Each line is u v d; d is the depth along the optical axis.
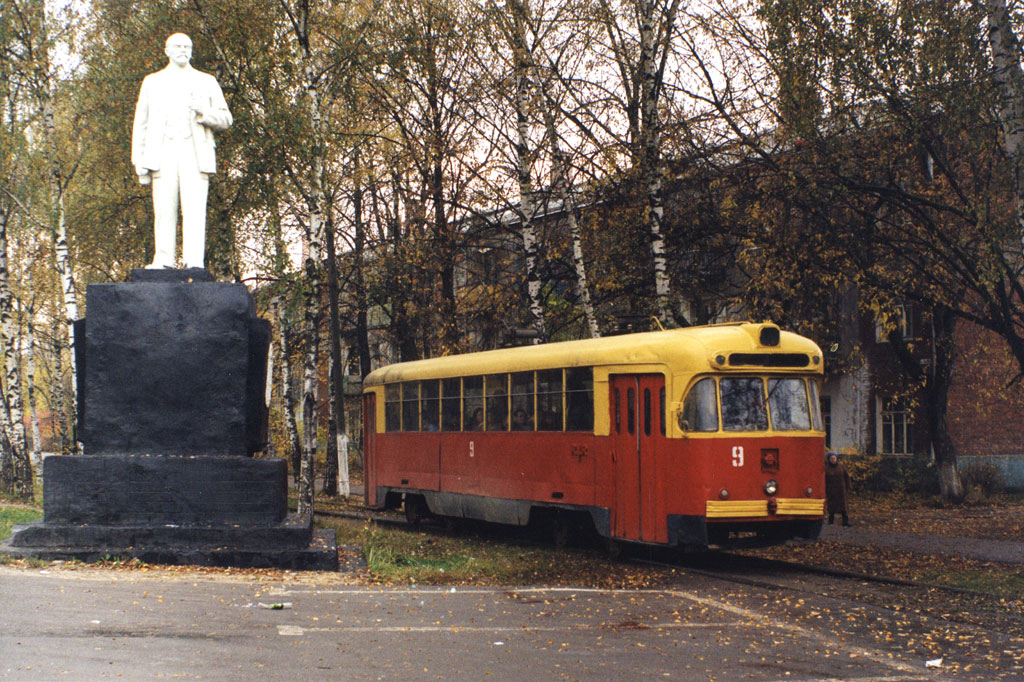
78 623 9.01
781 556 17.11
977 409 32.03
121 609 9.80
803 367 15.99
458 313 30.33
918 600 12.91
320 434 52.09
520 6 22.84
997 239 16.38
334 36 22.86
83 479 13.65
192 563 13.42
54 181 25.78
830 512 21.61
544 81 23.91
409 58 26.22
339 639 9.20
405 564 15.20
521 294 28.72
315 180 22.22
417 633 9.70
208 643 8.59
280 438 41.12
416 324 31.25
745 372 15.59
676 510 15.39
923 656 9.65
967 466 30.95
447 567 15.03
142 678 7.28
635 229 24.17
